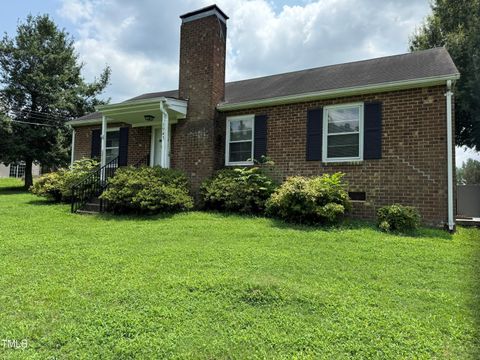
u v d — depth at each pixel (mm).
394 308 3086
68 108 20500
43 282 3676
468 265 4395
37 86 19391
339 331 2637
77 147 13648
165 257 4668
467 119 15680
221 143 10031
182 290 3430
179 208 8922
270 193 8375
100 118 12875
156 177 8828
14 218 8141
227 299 3230
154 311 2965
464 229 7172
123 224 7297
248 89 11125
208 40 10094
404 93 7551
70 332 2611
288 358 2295
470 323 2783
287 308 3055
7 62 19234
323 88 8555
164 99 9359
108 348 2416
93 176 10258
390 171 7570
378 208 7598
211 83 9875
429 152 7180
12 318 2850
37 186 11539
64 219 8062
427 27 16344
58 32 20641
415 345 2451
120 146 12211
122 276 3869
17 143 18594
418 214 6789
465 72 14422
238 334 2600
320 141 8508
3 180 23812
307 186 7105
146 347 2420
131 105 9820
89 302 3160
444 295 3381
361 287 3594
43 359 2279
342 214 7367
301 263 4391
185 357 2311
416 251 5000
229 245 5336
